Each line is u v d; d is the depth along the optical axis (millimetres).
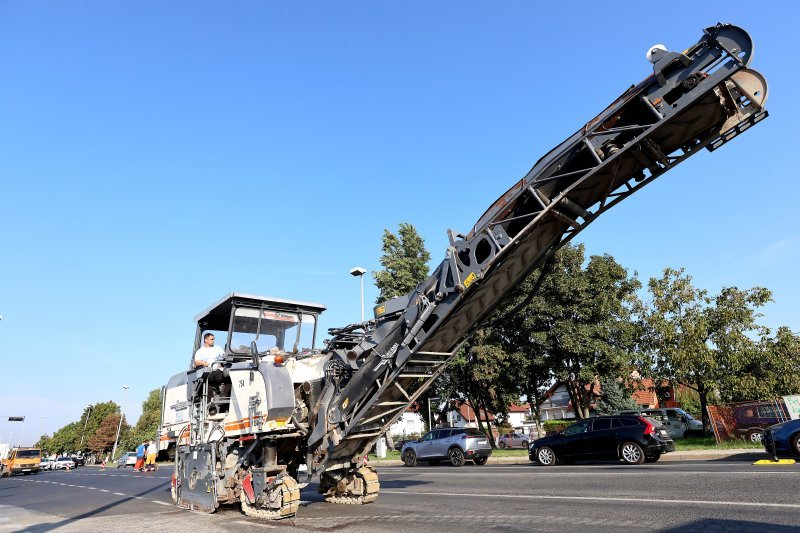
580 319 25312
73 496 15234
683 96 5855
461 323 7770
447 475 14312
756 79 5789
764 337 21484
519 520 6633
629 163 6492
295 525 7215
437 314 7293
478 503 8359
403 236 33000
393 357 7582
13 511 11711
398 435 49031
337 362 8133
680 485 8875
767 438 13523
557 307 24750
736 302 21547
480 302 7594
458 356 27578
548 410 59031
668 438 15219
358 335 8547
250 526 7363
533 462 18781
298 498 7836
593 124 6395
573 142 6488
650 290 23297
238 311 9836
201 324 11062
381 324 8039
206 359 10375
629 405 36312
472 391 29906
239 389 8672
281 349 10227
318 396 8570
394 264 31859
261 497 8023
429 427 34094
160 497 13188
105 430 89312
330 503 9352
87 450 95438
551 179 6555
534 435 35844
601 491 8867
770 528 5336
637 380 26859
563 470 13688
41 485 22359
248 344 9812
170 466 39031
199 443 9797
